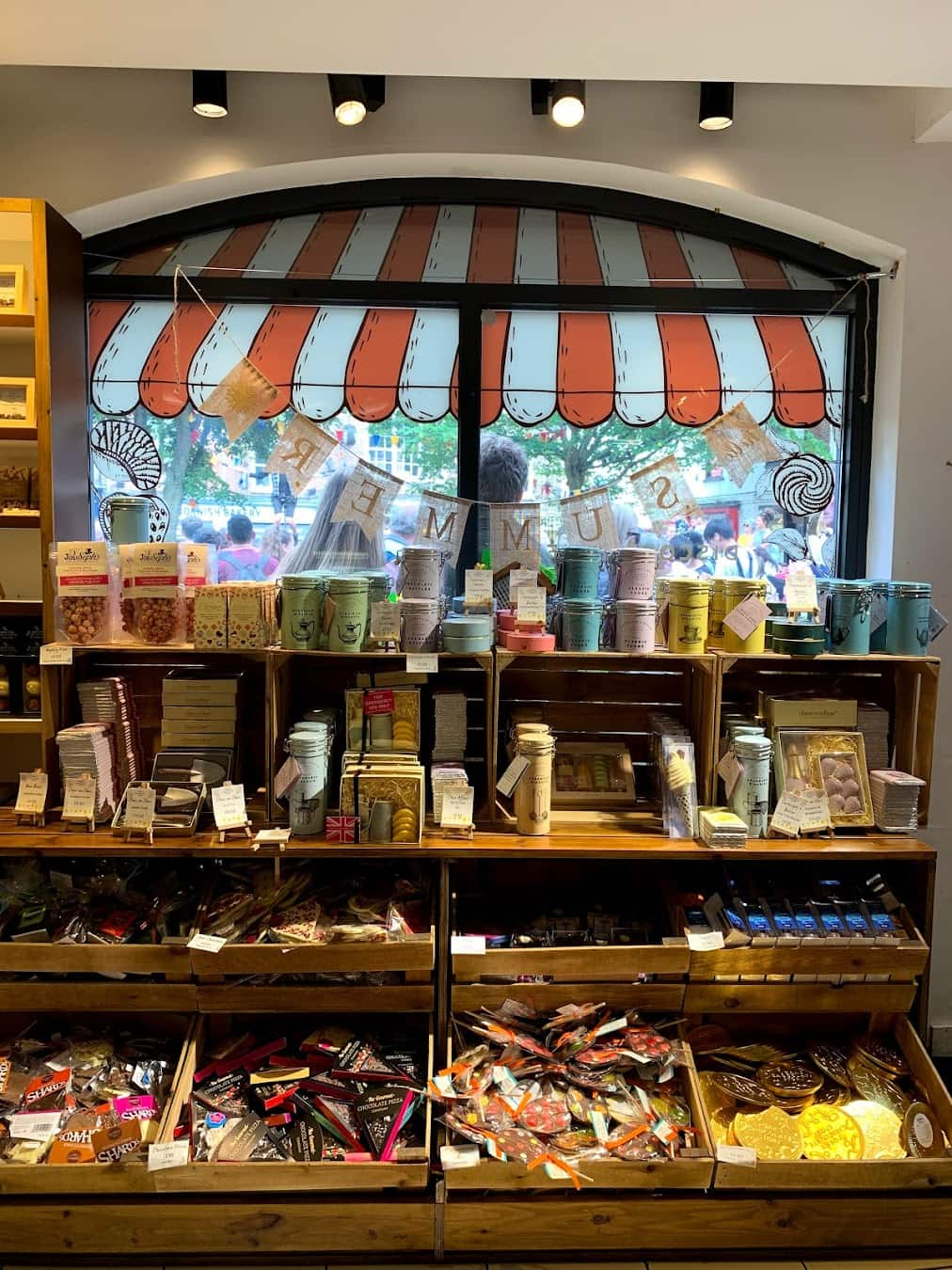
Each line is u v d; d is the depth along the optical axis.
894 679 2.39
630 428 2.54
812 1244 1.91
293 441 2.24
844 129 2.43
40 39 1.96
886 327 2.53
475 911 2.35
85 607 2.14
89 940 2.02
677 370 2.54
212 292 2.48
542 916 2.26
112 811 2.19
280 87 2.38
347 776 2.05
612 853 2.05
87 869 2.26
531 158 2.40
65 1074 2.01
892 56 2.01
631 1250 1.92
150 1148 1.83
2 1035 2.28
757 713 2.37
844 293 2.54
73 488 2.32
